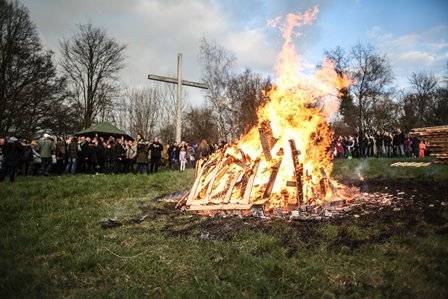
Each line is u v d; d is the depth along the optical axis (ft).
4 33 122.52
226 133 113.91
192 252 18.57
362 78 146.20
